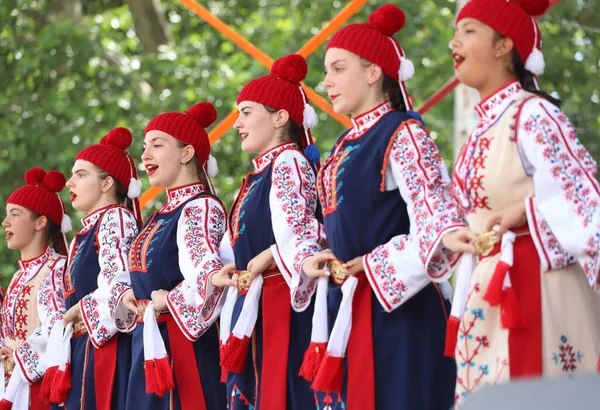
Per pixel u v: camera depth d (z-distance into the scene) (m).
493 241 5.59
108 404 8.34
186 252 7.69
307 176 7.16
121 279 8.27
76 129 17.75
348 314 6.30
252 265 7.03
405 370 6.16
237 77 18.39
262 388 6.95
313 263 6.57
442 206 5.98
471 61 5.81
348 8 10.37
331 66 6.68
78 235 8.88
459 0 10.02
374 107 6.60
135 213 8.98
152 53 19.81
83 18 21.06
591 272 5.26
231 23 20.94
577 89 17.23
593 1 17.09
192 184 8.09
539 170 5.45
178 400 7.76
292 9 19.80
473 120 11.22
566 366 5.38
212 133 10.21
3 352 9.68
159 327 7.85
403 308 6.23
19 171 18.16
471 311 5.58
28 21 19.91
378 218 6.35
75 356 8.63
